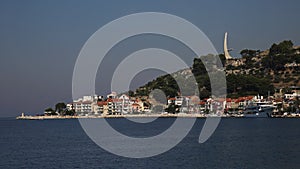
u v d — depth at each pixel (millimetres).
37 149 95312
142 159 74438
